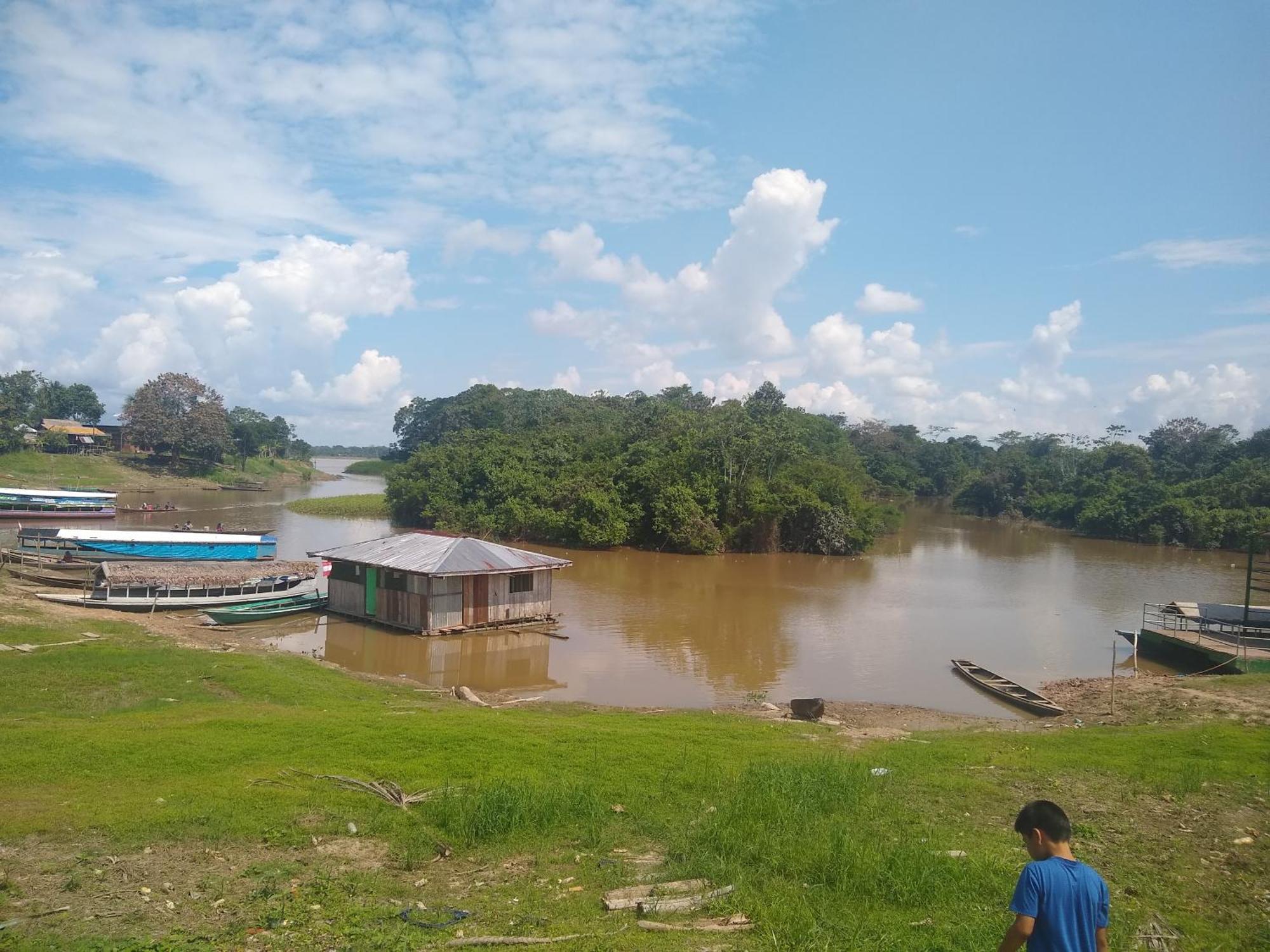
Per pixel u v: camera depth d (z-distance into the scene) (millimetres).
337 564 33219
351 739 14172
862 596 42000
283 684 19828
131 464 101062
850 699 23641
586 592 41375
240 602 32656
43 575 35500
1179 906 8664
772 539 61000
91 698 17625
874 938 7504
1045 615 38000
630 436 74312
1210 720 19188
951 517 104438
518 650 28453
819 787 11531
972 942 7293
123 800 10734
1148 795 12609
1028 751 15508
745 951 7285
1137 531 76875
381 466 162625
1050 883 5176
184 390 106125
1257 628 29078
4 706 16578
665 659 27875
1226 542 70500
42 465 92750
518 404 121500
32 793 10875
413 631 30156
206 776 11961
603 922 7832
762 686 24750
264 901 8156
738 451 62812
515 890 8617
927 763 14242
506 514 65062
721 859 9180
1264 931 8078
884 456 119188
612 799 11477
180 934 7383
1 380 116438
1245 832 11008
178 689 18844
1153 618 34781
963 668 26875
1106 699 23000
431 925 7691
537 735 15109
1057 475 104250
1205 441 106438
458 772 12508
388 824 10273
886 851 9406
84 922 7570
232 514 74688
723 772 12719
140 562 33406
